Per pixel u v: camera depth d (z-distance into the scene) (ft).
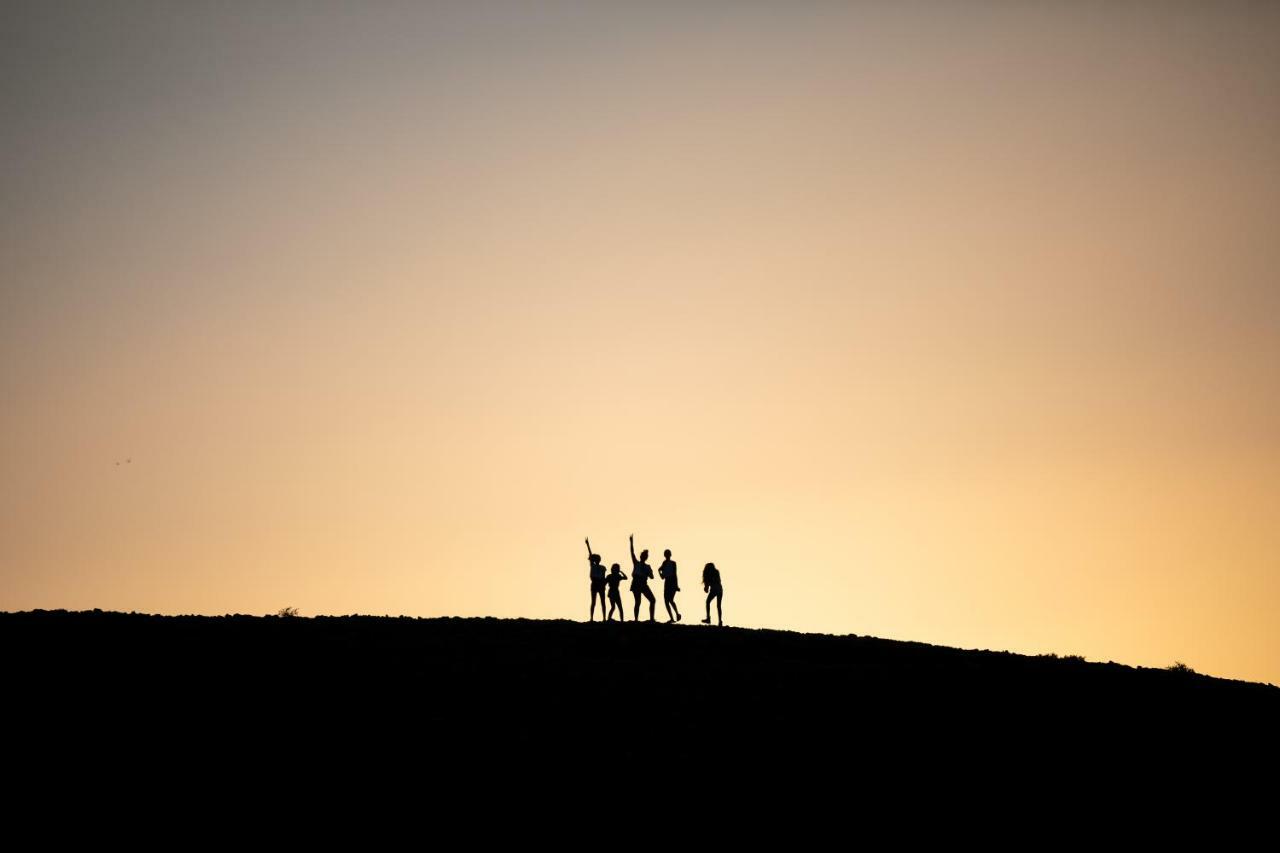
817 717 148.56
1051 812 128.47
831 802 125.90
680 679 160.66
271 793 118.42
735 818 120.67
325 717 137.90
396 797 119.44
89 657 154.30
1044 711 158.51
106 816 111.34
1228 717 162.81
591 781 126.00
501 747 132.46
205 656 158.30
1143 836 124.88
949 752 141.38
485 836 113.29
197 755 125.80
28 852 103.76
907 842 119.14
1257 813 132.05
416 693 147.74
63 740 126.52
